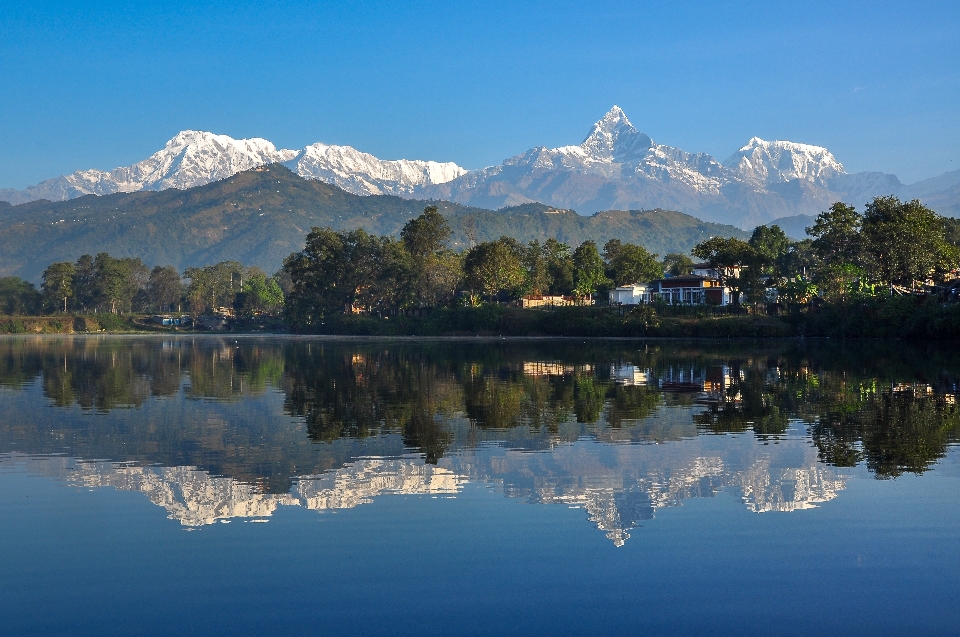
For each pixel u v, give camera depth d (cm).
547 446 3025
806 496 2302
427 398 4509
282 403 4325
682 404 4172
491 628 1491
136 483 2480
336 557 1833
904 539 1930
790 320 12288
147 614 1551
